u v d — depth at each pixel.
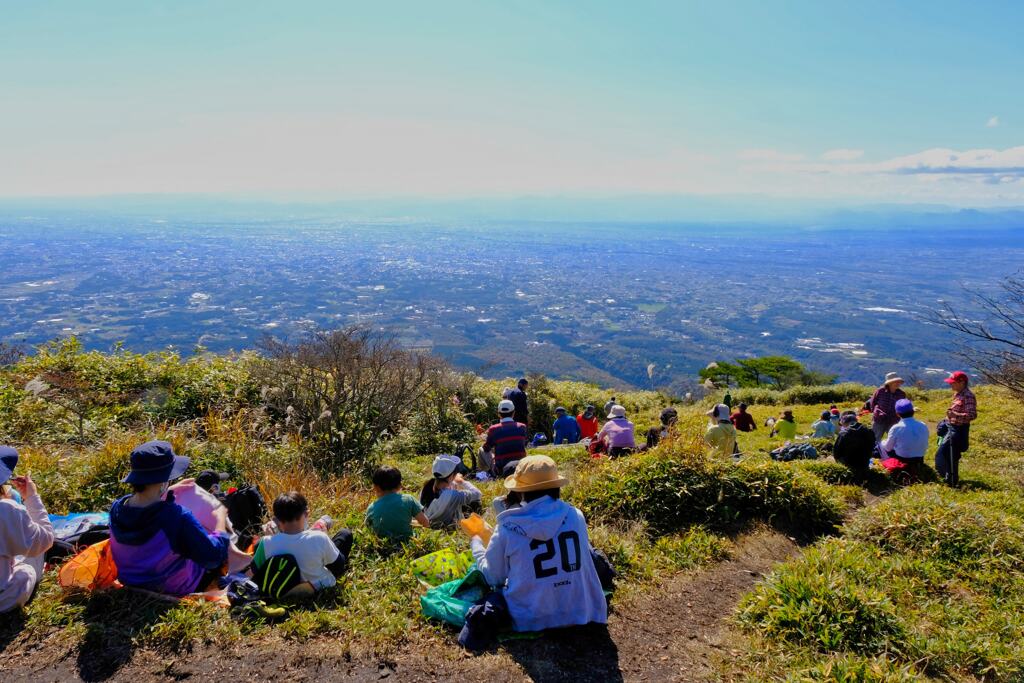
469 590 4.03
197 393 10.73
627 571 4.79
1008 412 13.15
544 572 3.66
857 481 8.09
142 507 3.80
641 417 18.08
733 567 5.11
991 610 4.33
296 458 7.78
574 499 6.16
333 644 3.59
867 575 4.68
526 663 3.50
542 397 16.91
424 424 12.05
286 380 9.88
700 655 3.75
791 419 13.02
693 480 6.16
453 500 5.85
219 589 4.20
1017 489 7.76
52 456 6.61
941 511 5.65
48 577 4.08
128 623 3.63
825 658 3.64
